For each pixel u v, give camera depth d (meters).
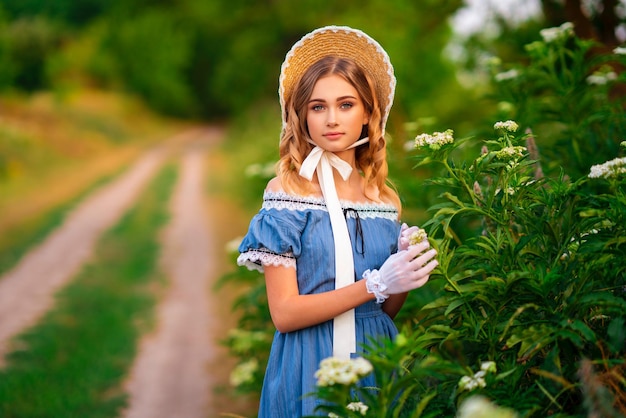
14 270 8.55
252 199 12.12
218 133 32.66
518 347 1.77
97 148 22.77
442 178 1.90
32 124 22.25
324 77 1.91
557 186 1.85
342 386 1.44
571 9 3.79
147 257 9.38
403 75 10.12
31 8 38.16
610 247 1.72
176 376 5.31
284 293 1.83
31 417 4.34
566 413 1.63
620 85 3.53
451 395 1.68
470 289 1.74
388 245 1.96
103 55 36.00
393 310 2.06
